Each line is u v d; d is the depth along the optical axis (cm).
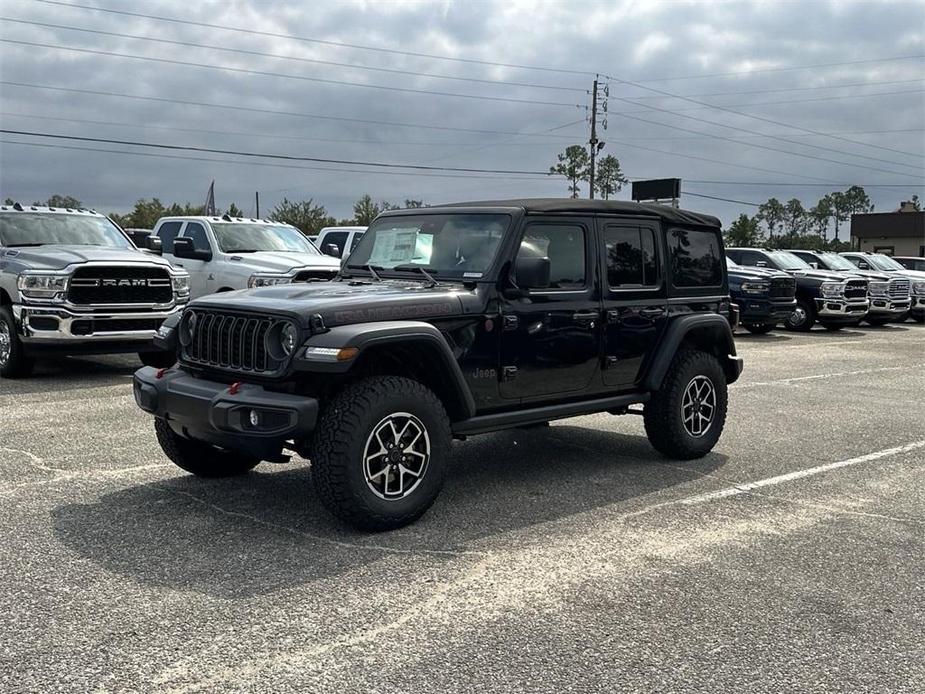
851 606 406
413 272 582
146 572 429
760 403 989
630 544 486
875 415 918
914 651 361
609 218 616
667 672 338
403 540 484
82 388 977
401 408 486
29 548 458
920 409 959
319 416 484
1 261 1065
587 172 7169
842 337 1964
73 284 1007
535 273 524
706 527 520
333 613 386
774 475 652
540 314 566
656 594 415
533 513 540
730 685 329
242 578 423
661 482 622
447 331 521
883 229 6075
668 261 659
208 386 496
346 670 334
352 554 459
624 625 380
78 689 315
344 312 479
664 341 648
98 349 1038
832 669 344
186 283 1116
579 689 324
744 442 771
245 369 489
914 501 587
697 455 690
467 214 581
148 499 550
